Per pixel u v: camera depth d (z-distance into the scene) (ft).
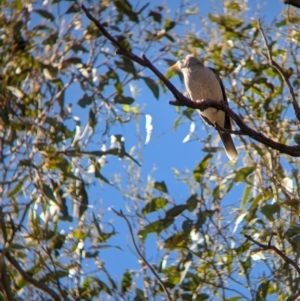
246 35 39.42
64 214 33.47
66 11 37.29
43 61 37.11
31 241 33.40
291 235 32.48
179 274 32.48
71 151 34.40
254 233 34.12
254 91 38.99
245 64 39.32
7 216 33.86
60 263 33.14
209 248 33.47
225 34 39.37
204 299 32.17
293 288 31.27
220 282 32.40
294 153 28.37
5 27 36.55
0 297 30.83
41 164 34.35
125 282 32.40
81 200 33.88
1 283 30.89
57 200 33.86
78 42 37.32
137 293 31.91
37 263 33.04
